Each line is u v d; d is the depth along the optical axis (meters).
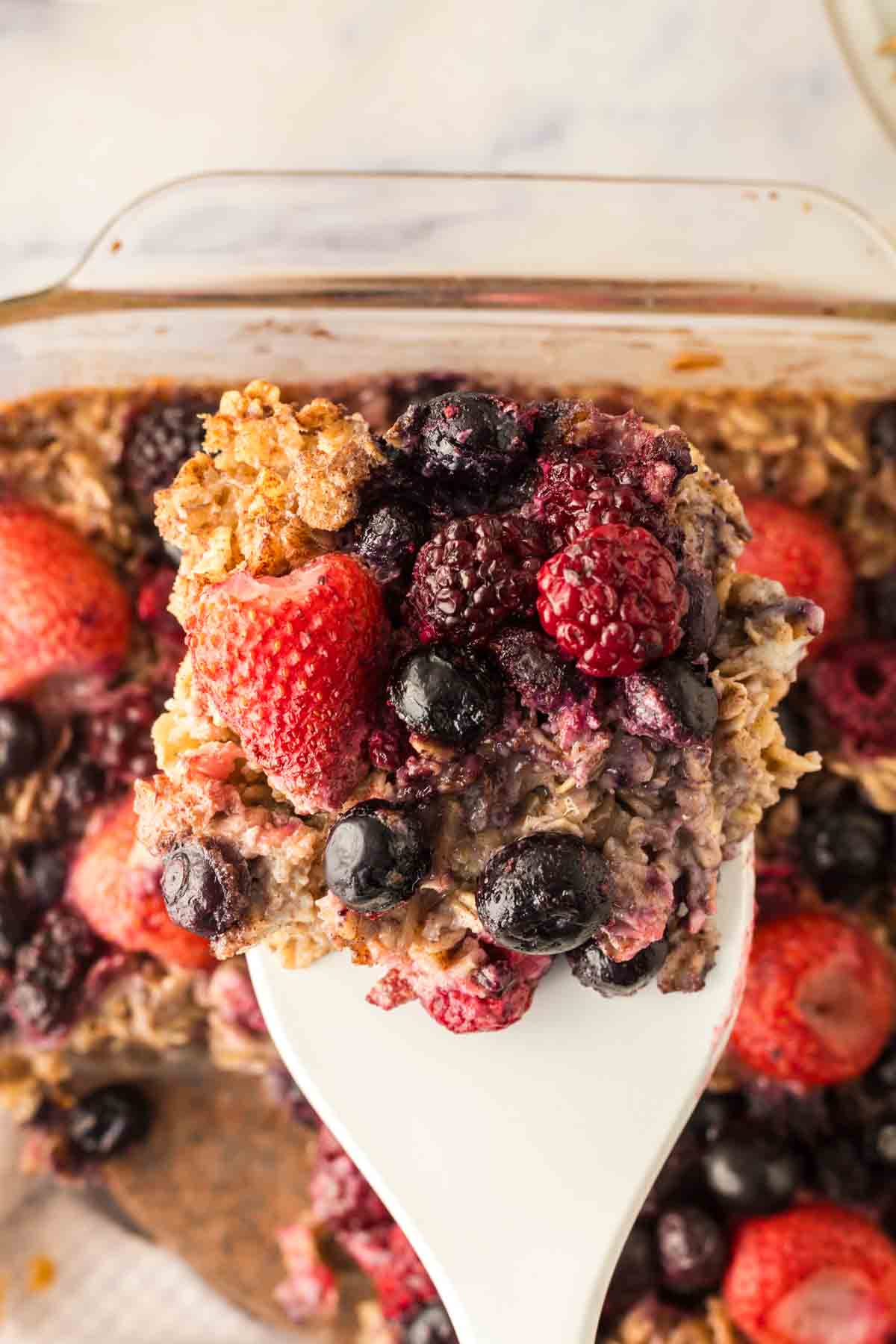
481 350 0.38
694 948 0.29
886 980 0.39
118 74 0.44
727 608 0.29
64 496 0.39
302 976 0.30
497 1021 0.29
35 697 0.40
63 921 0.39
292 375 0.39
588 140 0.43
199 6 0.44
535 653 0.27
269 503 0.29
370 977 0.29
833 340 0.38
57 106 0.44
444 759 0.27
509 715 0.27
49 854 0.40
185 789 0.28
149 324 0.38
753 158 0.43
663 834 0.28
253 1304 0.43
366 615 0.27
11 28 0.44
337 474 0.28
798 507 0.39
